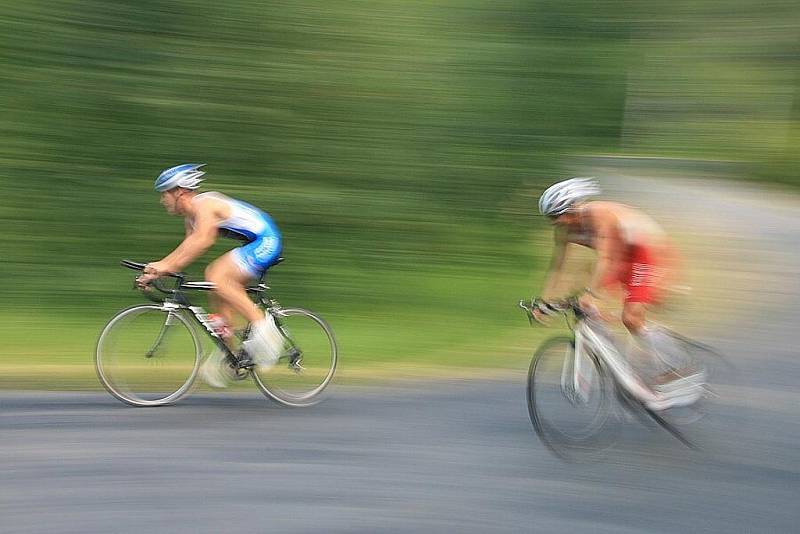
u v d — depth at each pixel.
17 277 9.82
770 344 8.76
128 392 6.41
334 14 12.52
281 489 4.85
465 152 13.27
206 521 4.39
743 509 4.73
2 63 11.07
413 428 6.04
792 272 13.03
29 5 11.30
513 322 9.91
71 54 11.27
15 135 10.78
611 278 5.95
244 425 6.02
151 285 6.46
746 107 30.48
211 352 6.66
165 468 5.11
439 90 13.40
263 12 12.07
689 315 10.16
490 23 14.80
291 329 6.72
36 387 6.85
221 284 6.46
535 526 4.46
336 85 12.29
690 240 15.80
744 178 29.70
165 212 10.84
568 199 5.70
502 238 12.66
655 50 26.62
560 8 16.12
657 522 4.54
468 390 7.11
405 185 12.38
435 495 4.83
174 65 11.55
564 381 5.64
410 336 9.12
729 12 28.28
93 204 10.68
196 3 11.80
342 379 7.38
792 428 6.11
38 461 5.16
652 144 30.58
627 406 5.89
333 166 12.02
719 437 5.89
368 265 11.23
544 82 15.59
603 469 5.30
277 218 11.36
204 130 11.48
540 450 5.62
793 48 29.45
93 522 4.34
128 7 11.55
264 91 11.81
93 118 11.12
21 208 10.44
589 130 17.25
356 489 4.88
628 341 6.01
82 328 8.98
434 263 11.68
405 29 13.22
